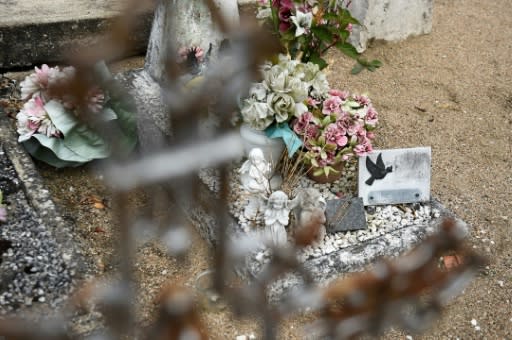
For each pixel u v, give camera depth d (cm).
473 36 483
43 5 412
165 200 305
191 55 330
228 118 281
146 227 290
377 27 454
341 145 278
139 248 280
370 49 458
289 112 278
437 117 393
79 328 226
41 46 396
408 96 412
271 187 284
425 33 479
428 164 288
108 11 409
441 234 279
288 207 259
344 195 292
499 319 262
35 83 310
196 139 288
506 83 431
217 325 242
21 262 245
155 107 332
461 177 344
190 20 330
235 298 249
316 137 281
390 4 449
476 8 524
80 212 298
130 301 233
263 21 311
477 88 424
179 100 286
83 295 235
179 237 287
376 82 424
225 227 236
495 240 301
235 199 280
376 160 282
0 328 216
